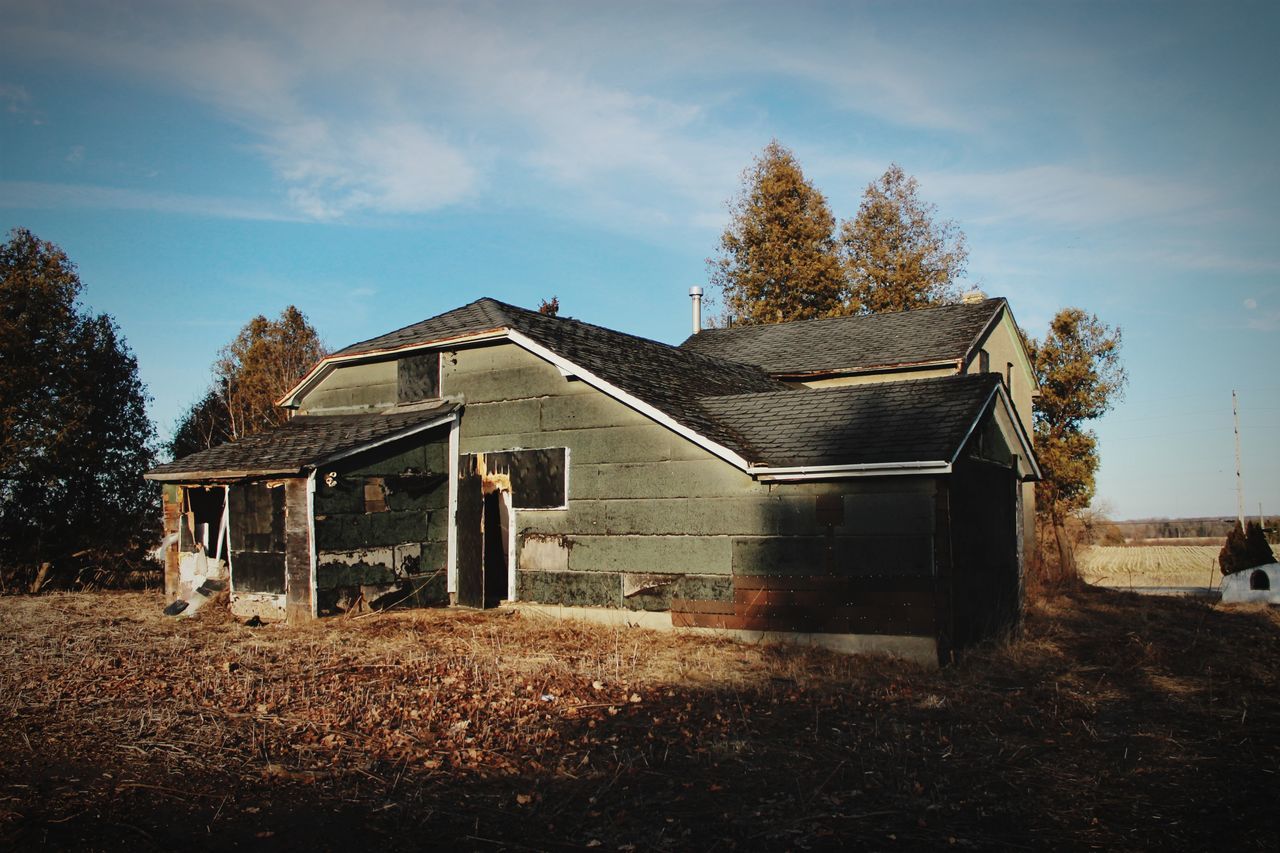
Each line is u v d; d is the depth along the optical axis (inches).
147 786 251.3
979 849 220.2
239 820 230.2
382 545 589.3
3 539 800.9
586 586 562.6
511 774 269.7
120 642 481.4
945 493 459.8
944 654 451.5
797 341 923.4
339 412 719.7
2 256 793.6
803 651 469.1
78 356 823.1
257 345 1373.0
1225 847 222.4
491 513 625.6
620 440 555.8
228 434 1245.7
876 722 336.5
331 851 213.2
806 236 1512.1
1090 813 245.6
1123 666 465.4
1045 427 1323.8
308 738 299.7
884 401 533.6
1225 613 723.4
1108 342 1302.9
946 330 841.5
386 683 380.2
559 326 691.4
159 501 902.4
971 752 302.2
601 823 233.5
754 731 321.7
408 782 261.0
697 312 1098.1
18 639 486.3
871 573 467.5
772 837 225.8
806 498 488.1
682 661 442.0
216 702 343.3
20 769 261.3
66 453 802.8
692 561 522.0
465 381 637.3
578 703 355.9
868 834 228.5
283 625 544.4
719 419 575.2
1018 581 621.9
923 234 1577.3
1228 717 354.9
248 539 590.9
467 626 537.6
